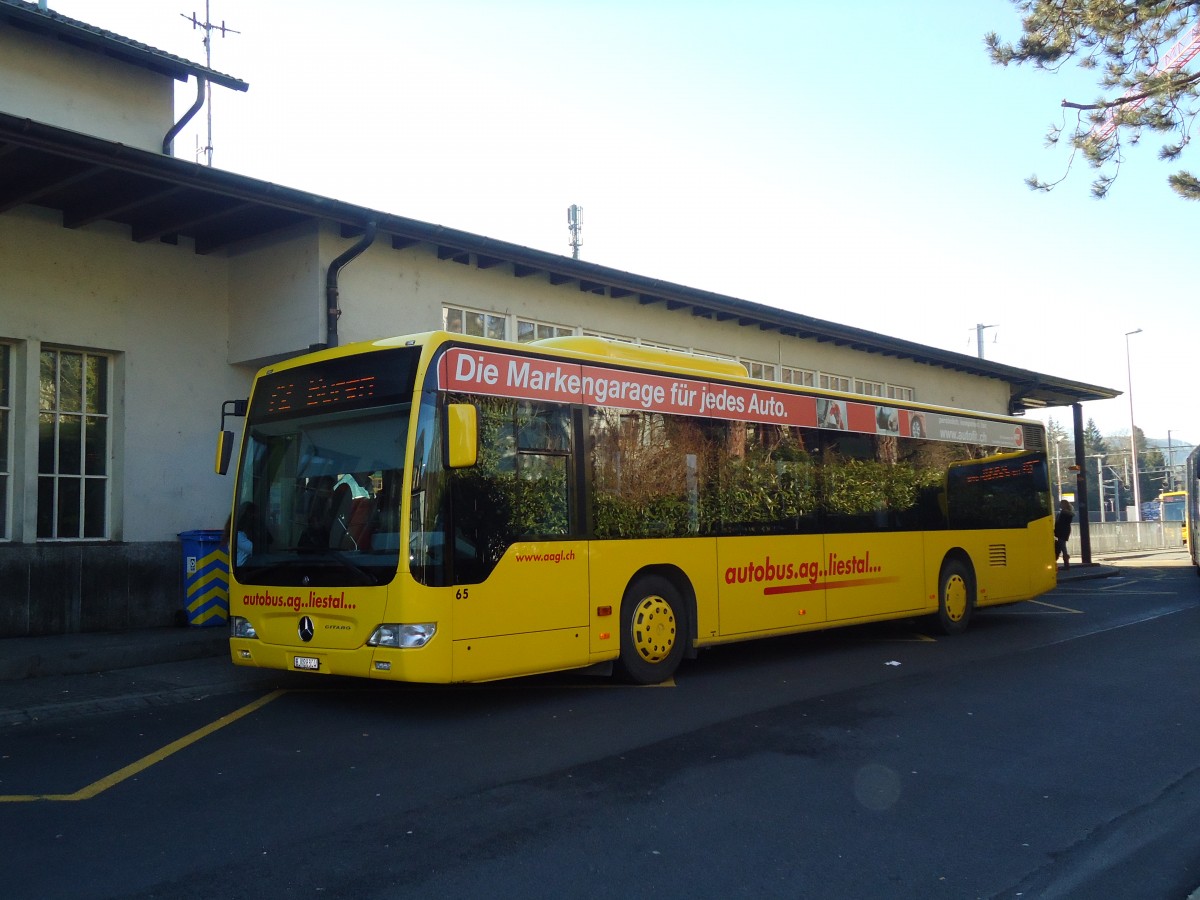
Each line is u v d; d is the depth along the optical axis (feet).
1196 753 22.17
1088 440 327.47
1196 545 82.07
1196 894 14.39
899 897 14.17
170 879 14.64
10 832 16.84
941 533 42.50
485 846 15.98
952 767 20.83
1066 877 15.03
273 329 41.27
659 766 20.70
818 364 69.21
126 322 39.88
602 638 28.40
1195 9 34.12
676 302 55.67
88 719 25.99
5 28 39.73
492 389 26.55
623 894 14.11
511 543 26.21
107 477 39.65
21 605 35.91
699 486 32.22
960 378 83.76
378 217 38.88
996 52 36.35
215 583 39.73
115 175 33.42
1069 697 28.22
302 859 15.43
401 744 22.84
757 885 14.49
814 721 25.00
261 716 26.22
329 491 26.23
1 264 36.40
